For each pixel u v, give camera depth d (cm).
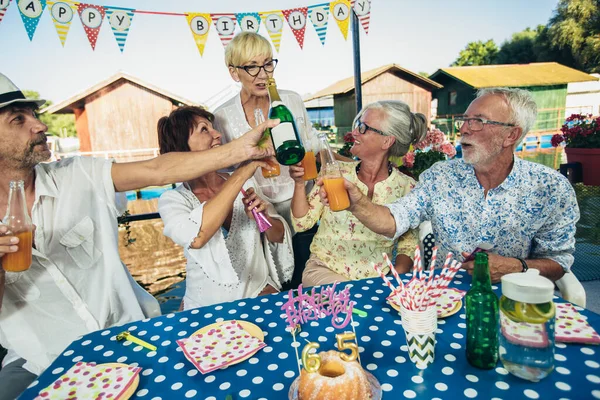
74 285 166
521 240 176
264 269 204
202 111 192
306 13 285
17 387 149
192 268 191
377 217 173
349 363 92
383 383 98
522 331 94
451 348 111
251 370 107
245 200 179
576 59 2659
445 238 188
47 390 101
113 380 104
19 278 153
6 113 141
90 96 1572
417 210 184
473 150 167
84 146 1619
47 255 160
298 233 253
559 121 1600
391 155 211
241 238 198
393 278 159
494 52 3534
